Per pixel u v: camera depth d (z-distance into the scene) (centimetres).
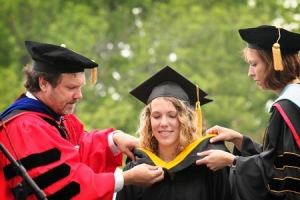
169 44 2845
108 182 853
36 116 862
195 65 2819
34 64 873
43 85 866
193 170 878
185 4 2944
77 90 872
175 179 876
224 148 892
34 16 2817
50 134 856
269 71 870
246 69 2888
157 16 2919
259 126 2855
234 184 883
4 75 2477
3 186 854
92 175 854
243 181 856
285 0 3011
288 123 849
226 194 877
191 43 2862
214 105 2712
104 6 2959
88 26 2683
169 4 2959
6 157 802
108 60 2819
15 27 2797
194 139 886
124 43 2934
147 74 2789
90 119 2484
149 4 2934
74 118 931
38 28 2814
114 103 2628
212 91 2805
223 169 884
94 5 2959
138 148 898
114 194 922
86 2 2944
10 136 852
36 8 2812
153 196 877
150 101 897
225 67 2848
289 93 863
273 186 849
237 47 2852
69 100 868
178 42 2855
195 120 888
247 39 883
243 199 855
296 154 847
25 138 845
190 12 2873
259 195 855
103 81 2773
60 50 875
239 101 2714
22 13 2814
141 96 923
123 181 858
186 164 872
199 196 872
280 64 858
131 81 2819
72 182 846
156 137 878
